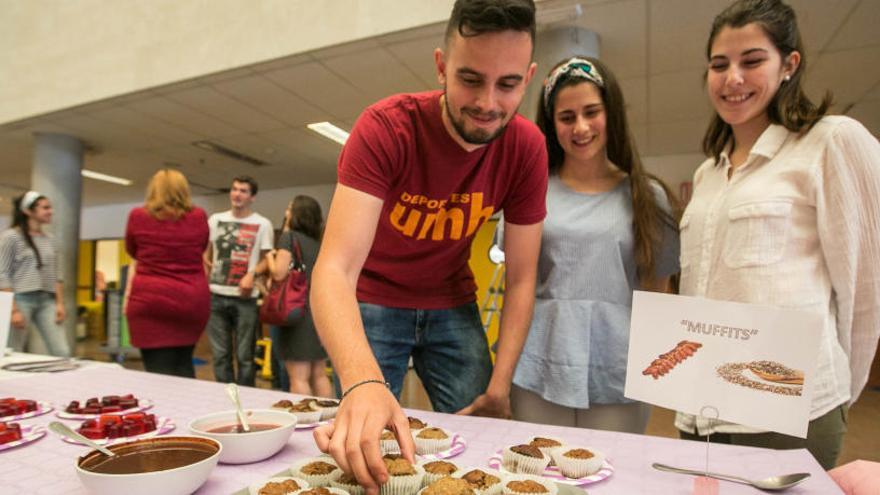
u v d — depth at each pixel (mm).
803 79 1196
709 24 3113
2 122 5375
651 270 1461
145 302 2480
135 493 633
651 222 1441
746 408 729
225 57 3980
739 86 1130
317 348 2914
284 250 2812
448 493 667
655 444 902
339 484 721
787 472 767
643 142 5785
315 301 928
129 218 2521
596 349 1469
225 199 9625
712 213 1256
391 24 3318
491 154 1205
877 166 1031
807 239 1097
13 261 3258
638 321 832
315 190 8766
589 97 1406
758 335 732
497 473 747
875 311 1083
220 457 804
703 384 764
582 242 1477
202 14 4121
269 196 9141
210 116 5051
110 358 7273
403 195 1201
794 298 1075
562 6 2904
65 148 5789
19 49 5254
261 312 2816
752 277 1118
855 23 3064
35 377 1408
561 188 1575
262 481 701
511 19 815
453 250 1347
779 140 1160
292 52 3674
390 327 1410
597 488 725
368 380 742
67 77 4895
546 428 999
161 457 733
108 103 4754
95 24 4742
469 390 1454
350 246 1012
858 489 747
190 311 2576
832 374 1051
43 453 845
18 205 3314
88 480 638
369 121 1088
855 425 3678
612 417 1482
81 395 1216
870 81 3898
